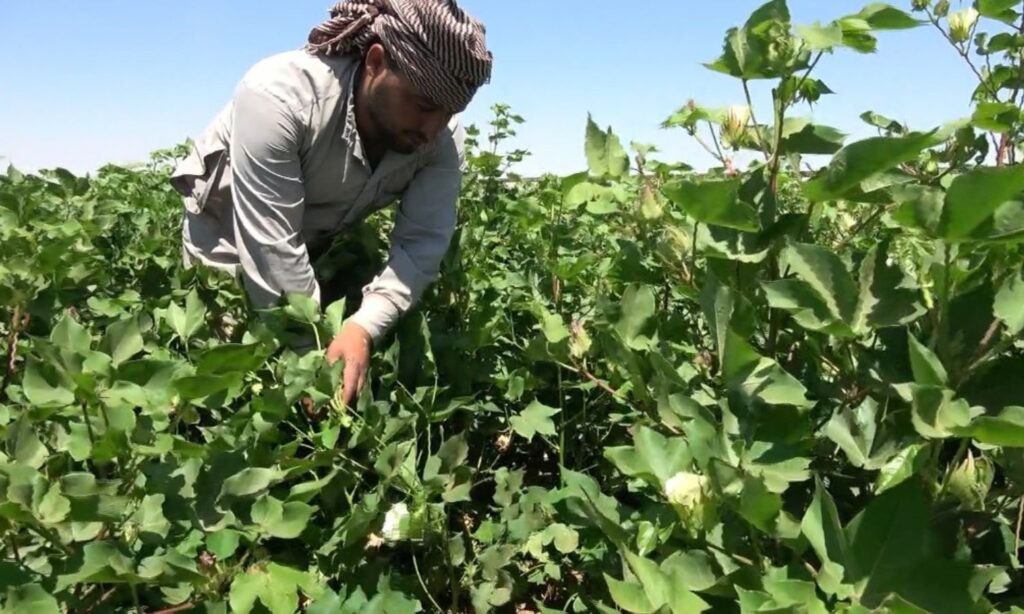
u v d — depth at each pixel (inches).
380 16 86.4
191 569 47.1
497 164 162.4
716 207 46.6
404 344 90.8
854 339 48.9
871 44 47.4
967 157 60.6
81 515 45.5
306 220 101.0
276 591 51.0
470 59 84.1
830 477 52.5
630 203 62.2
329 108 89.2
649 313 57.0
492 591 65.7
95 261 104.6
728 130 51.0
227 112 103.3
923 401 37.5
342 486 69.0
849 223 66.1
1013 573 45.8
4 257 87.7
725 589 43.5
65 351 50.2
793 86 48.3
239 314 96.0
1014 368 41.7
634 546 47.9
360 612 56.8
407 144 92.4
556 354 66.8
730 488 41.9
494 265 121.4
